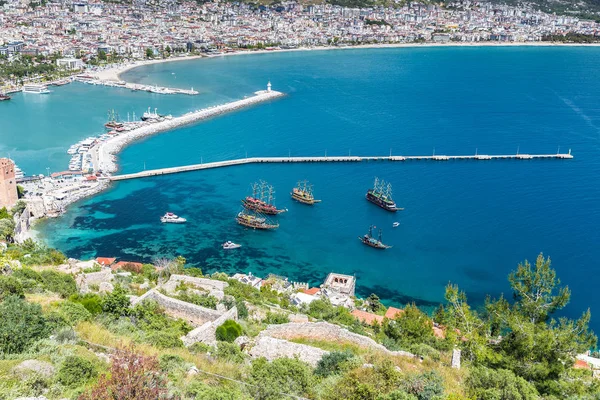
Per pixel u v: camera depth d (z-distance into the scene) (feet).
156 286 346.95
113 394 125.70
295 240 606.55
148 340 211.82
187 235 609.01
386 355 234.58
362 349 236.63
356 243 601.62
